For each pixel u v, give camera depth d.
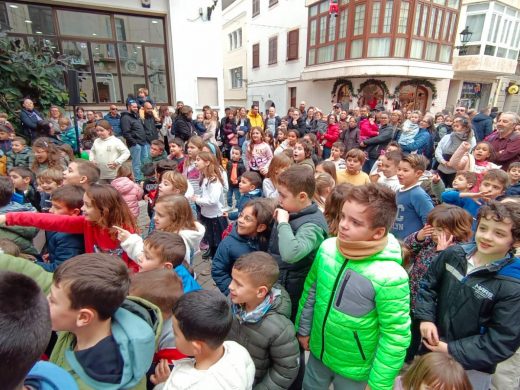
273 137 7.44
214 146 4.29
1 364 0.52
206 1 8.71
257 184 3.28
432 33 14.67
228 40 25.53
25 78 6.68
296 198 1.65
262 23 20.88
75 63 8.08
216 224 3.50
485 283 1.38
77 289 0.93
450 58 15.77
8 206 2.46
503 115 3.84
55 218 2.00
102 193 1.94
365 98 15.48
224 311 1.07
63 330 0.98
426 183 3.60
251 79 22.95
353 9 14.20
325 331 1.41
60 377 0.73
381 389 1.27
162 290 1.33
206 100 9.37
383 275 1.27
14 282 0.60
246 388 1.10
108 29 8.23
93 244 2.04
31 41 7.59
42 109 7.12
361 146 6.27
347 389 1.44
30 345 0.56
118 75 8.59
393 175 3.09
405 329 1.28
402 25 13.87
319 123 8.67
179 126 6.68
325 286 1.41
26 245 2.14
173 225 2.23
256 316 1.34
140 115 6.78
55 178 3.00
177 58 8.71
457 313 1.47
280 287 1.56
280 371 1.36
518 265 1.34
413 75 14.52
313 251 1.67
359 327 1.32
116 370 0.97
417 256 2.11
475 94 18.30
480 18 15.79
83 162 2.73
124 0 7.96
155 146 4.44
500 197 2.58
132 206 3.33
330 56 15.84
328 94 16.80
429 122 6.60
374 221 1.25
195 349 1.06
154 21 8.55
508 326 1.30
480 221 1.39
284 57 19.19
